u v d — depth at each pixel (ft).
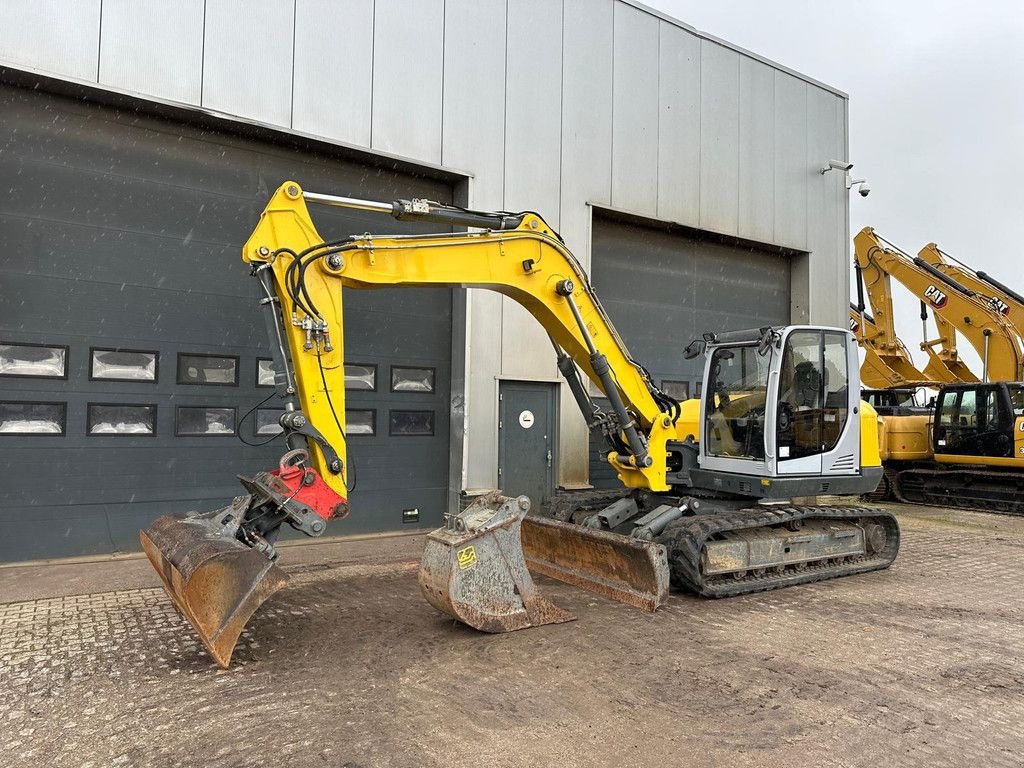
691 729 12.39
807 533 23.40
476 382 31.50
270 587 15.25
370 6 29.22
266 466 28.19
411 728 12.31
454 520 17.85
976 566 26.11
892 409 46.70
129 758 11.30
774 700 13.65
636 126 36.76
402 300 31.40
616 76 36.09
